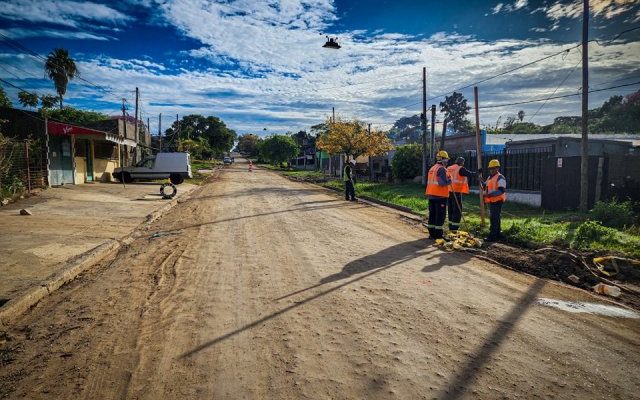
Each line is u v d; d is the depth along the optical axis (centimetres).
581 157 1306
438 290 524
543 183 1450
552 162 1415
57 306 472
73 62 3581
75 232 878
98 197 1573
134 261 683
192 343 372
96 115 2919
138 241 857
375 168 3644
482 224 975
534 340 381
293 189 2331
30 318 438
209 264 654
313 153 6525
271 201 1648
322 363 335
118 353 354
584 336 392
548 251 683
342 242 830
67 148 1986
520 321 426
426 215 1193
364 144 2786
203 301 482
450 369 327
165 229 1005
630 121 3600
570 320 432
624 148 1705
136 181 2572
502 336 389
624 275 583
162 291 521
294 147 6138
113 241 796
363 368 327
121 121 2739
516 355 351
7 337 390
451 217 941
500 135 2602
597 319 436
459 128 6112
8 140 1406
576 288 544
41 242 764
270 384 304
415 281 561
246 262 665
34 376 318
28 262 622
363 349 360
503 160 1839
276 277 578
